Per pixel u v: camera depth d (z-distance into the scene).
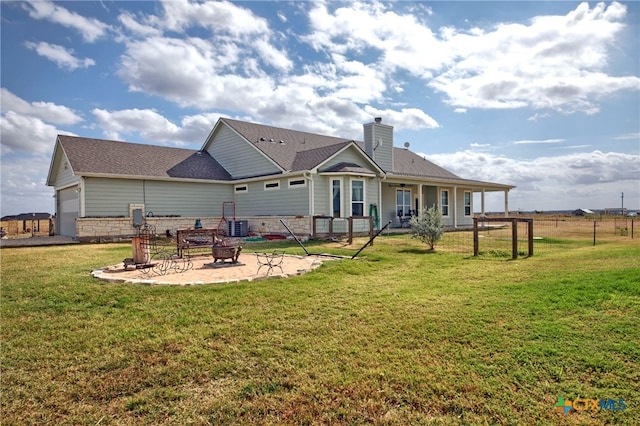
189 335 4.42
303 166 17.14
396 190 22.44
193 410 2.98
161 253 11.59
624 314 4.63
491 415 2.86
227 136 21.48
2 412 3.00
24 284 6.89
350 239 13.69
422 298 5.84
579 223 30.45
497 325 4.52
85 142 18.45
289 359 3.80
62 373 3.59
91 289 6.44
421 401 3.06
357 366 3.63
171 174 18.56
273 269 8.31
